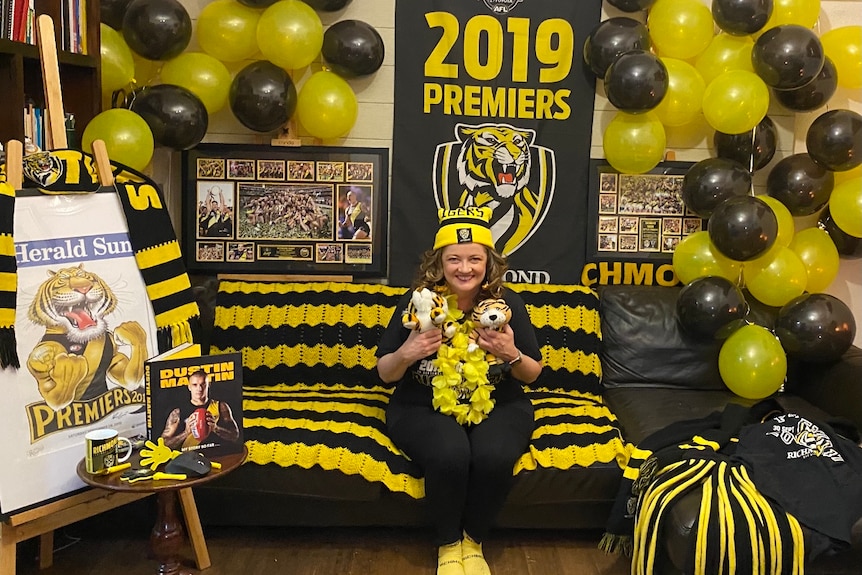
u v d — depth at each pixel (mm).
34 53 2309
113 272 2033
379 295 2932
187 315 2186
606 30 2879
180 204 3160
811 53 2641
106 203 2049
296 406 2580
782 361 2693
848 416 2600
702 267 2848
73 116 2631
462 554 2244
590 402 2748
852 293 3283
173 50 2803
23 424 1834
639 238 3207
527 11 3084
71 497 1908
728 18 2789
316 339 2859
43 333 1888
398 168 3152
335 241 3170
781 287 2785
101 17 2820
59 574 2262
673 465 2176
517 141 3148
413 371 2445
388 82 3135
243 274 3172
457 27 3086
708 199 2816
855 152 2752
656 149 2926
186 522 2277
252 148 3113
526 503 2352
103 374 1986
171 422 1937
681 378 2908
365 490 2332
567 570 2354
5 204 1831
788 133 3189
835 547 1949
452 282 2357
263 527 2580
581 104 3133
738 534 1927
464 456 2195
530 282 3209
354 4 3092
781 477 2092
